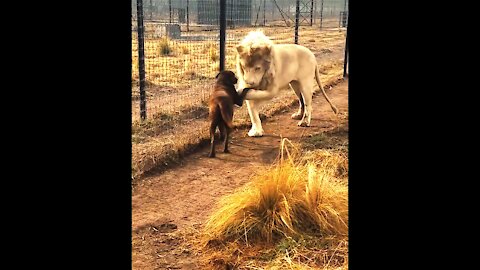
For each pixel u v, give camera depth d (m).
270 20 41.91
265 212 4.19
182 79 12.06
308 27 36.66
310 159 5.75
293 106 9.88
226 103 6.55
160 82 11.56
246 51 6.96
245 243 4.00
